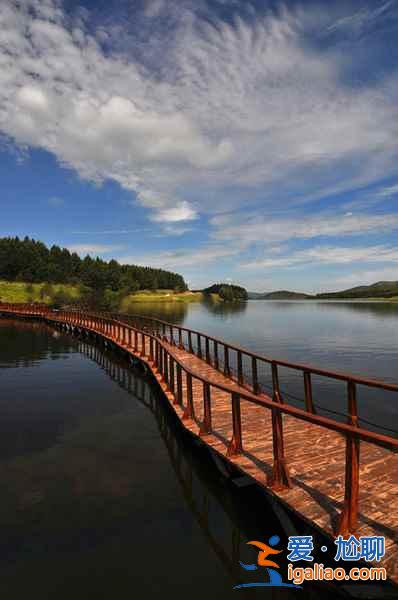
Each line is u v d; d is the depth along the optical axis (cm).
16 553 454
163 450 795
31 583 404
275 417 489
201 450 784
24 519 527
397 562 348
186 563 437
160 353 1293
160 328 4388
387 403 1219
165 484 641
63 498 588
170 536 491
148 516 540
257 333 3641
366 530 390
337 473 521
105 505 568
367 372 1727
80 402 1174
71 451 783
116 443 832
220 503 581
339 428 393
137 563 436
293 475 517
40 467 703
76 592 390
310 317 6209
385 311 8119
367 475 512
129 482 648
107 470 695
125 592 390
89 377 1552
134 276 15375
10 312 5269
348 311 8331
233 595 386
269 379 1585
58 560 441
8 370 1688
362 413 1117
